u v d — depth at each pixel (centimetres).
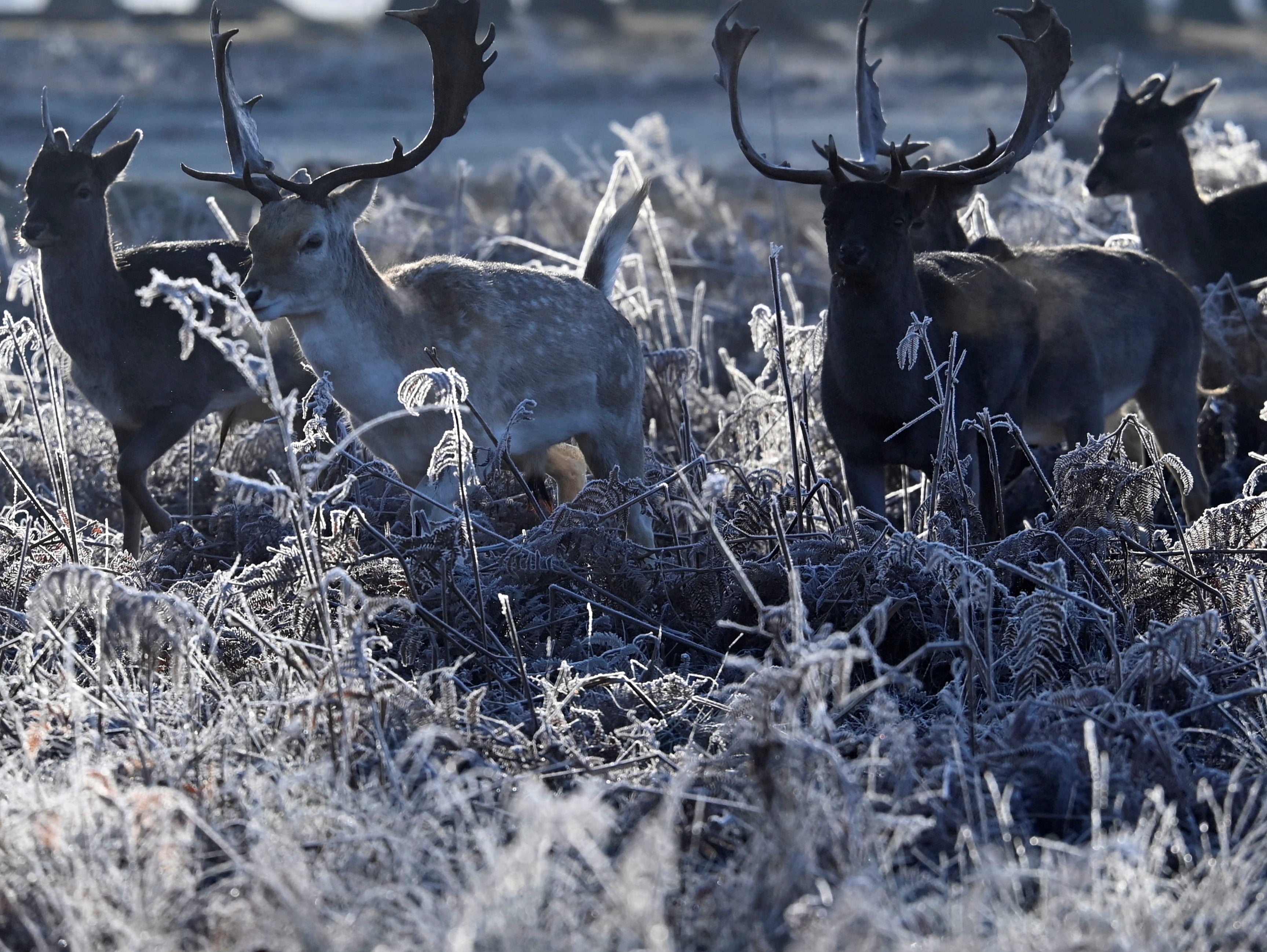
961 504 2311
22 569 2188
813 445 3061
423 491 2430
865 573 2123
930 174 2652
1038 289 2989
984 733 1647
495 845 1384
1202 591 2098
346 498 2527
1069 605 1870
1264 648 1788
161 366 2914
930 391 2667
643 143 5584
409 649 1980
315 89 15412
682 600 2206
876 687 1586
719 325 4306
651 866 1238
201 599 1967
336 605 1911
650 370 3331
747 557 2322
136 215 5575
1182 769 1566
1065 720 1619
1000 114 12469
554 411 2606
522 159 5731
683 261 4891
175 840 1356
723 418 3189
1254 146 4944
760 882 1304
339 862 1332
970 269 2848
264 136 10300
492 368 2495
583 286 2697
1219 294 3741
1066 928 1191
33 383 2498
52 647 1872
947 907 1253
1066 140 8794
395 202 4991
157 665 1880
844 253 2553
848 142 9625
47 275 2902
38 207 2833
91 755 1563
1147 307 3164
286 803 1392
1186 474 2259
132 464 2870
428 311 2464
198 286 1530
